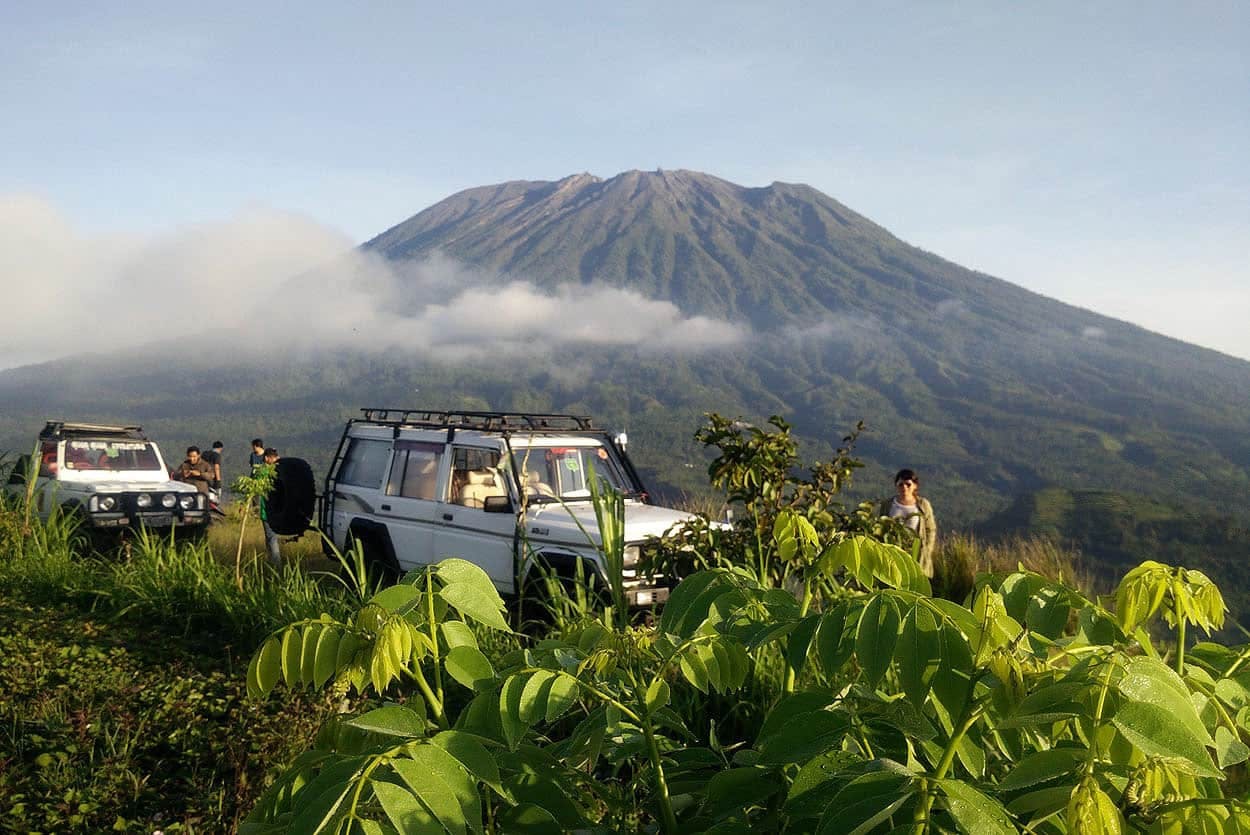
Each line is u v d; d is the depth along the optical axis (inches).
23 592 346.0
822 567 68.9
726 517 355.3
